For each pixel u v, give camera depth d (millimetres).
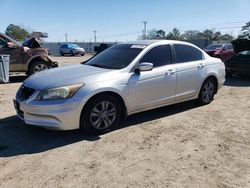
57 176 3660
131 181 3533
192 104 6996
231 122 5699
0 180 3582
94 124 4891
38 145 4609
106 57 5875
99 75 4945
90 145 4578
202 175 3668
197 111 6445
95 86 4766
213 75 6859
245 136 4961
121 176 3648
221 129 5301
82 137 4902
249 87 9750
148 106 5574
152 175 3668
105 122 5016
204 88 6785
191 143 4656
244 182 3516
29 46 11625
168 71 5773
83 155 4238
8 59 10531
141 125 5496
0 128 5379
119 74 5105
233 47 19406
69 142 4707
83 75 4930
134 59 5395
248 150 4398
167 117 5992
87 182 3520
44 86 4637
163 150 4395
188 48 6426
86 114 4762
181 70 6043
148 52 5613
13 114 6266
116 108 5094
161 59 5793
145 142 4691
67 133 5074
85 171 3777
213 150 4398
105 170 3797
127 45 6074
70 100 4570
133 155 4223
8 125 5543
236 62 11727
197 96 6668
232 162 4012
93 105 4789
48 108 4508
